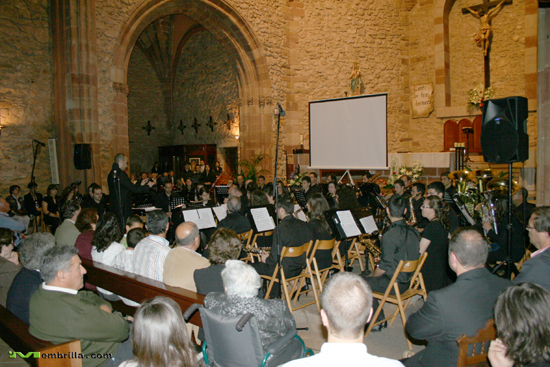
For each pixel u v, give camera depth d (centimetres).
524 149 307
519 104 303
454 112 1207
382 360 126
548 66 429
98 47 781
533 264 222
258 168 1103
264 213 435
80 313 200
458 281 196
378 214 537
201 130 1442
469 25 1199
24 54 735
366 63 1252
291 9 1172
